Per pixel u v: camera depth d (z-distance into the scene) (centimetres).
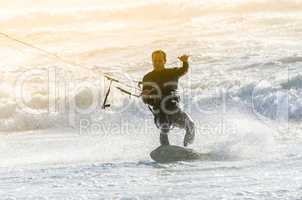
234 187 3697
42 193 3844
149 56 9719
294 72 7462
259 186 3678
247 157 4706
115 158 5153
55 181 4212
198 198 3478
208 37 10431
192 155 4738
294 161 4412
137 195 3647
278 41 9500
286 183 3709
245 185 3734
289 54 8500
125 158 5116
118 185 3972
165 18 13525
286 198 3353
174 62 9038
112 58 9906
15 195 3816
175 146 4803
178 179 4047
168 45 10206
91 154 5441
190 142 4900
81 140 6316
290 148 4938
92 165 4766
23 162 5219
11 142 6475
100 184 4034
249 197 3428
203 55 9081
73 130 7056
